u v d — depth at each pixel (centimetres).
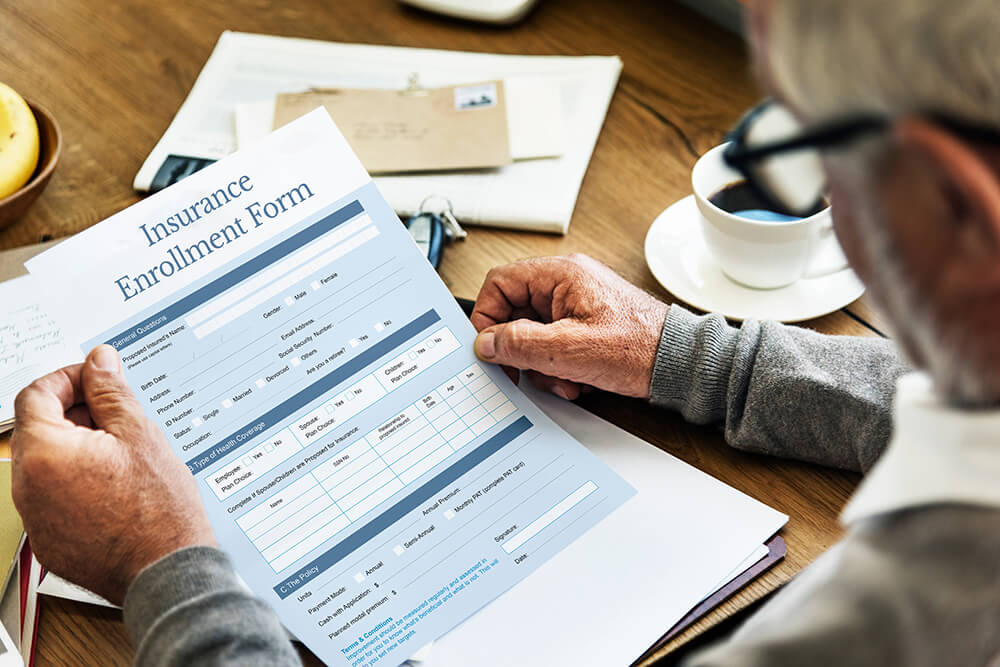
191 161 94
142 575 58
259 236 73
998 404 37
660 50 106
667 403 74
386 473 68
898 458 40
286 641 56
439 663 62
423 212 88
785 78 35
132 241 71
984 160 32
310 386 70
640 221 90
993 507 36
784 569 66
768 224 73
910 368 69
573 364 73
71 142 98
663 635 62
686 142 97
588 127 97
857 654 38
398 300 73
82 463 61
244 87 102
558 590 65
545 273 77
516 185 92
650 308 75
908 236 35
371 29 109
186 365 69
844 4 31
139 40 108
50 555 61
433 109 96
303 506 67
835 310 79
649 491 69
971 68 30
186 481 64
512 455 70
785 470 72
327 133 75
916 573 37
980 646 37
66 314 69
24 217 92
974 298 34
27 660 63
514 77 101
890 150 33
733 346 72
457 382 72
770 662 39
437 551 66
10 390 75
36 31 110
